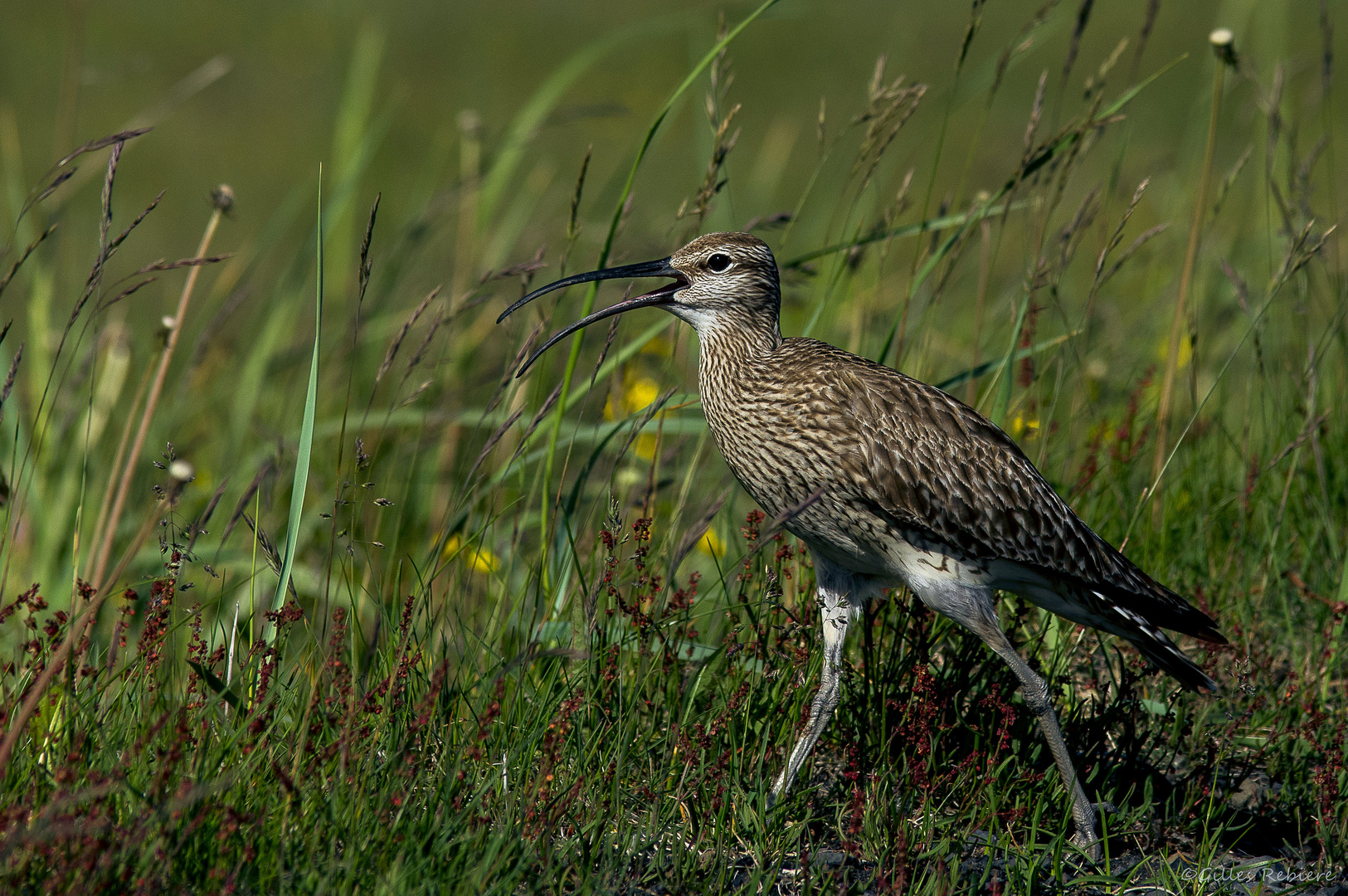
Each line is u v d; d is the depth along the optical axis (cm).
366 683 742
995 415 953
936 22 3841
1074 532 845
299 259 1355
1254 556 1051
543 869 651
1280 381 1246
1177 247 1622
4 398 743
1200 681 822
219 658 794
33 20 3662
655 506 991
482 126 1366
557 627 832
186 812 603
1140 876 750
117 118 2988
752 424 870
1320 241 963
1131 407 1095
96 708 691
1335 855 764
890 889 665
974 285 1565
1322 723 847
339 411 1353
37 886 571
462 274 1355
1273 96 1085
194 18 3794
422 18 3975
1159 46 3484
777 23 3825
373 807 645
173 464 682
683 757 759
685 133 3083
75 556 822
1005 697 831
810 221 1482
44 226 1223
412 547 1202
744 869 711
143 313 1894
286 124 3045
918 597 861
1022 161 928
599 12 4144
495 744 731
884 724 782
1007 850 730
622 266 912
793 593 908
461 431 1280
